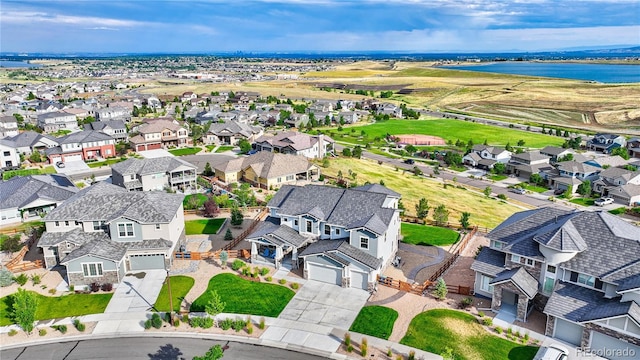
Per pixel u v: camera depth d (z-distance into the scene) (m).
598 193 101.81
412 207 80.50
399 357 35.72
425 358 36.09
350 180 96.38
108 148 114.06
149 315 42.62
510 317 41.22
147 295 46.00
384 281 47.75
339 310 43.12
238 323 40.19
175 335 39.69
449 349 34.03
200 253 53.88
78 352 37.50
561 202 96.31
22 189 70.81
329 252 47.28
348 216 50.41
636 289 34.69
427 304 43.88
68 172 99.94
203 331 40.22
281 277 49.56
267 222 56.19
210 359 32.94
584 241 40.72
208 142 134.38
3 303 44.81
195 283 48.22
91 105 198.50
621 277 36.62
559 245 39.56
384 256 50.06
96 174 98.38
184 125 155.25
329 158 115.75
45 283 48.72
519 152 131.00
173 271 50.94
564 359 34.78
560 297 38.66
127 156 115.25
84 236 51.47
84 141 110.44
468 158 127.00
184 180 85.00
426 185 98.94
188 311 43.22
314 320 41.59
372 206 50.91
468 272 51.09
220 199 74.06
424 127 180.38
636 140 140.38
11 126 145.38
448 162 126.56
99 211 52.62
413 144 149.62
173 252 53.28
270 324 41.12
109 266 47.53
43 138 116.31
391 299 44.94
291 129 167.38
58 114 154.38
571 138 158.62
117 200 54.00
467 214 66.06
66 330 40.22
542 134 169.38
